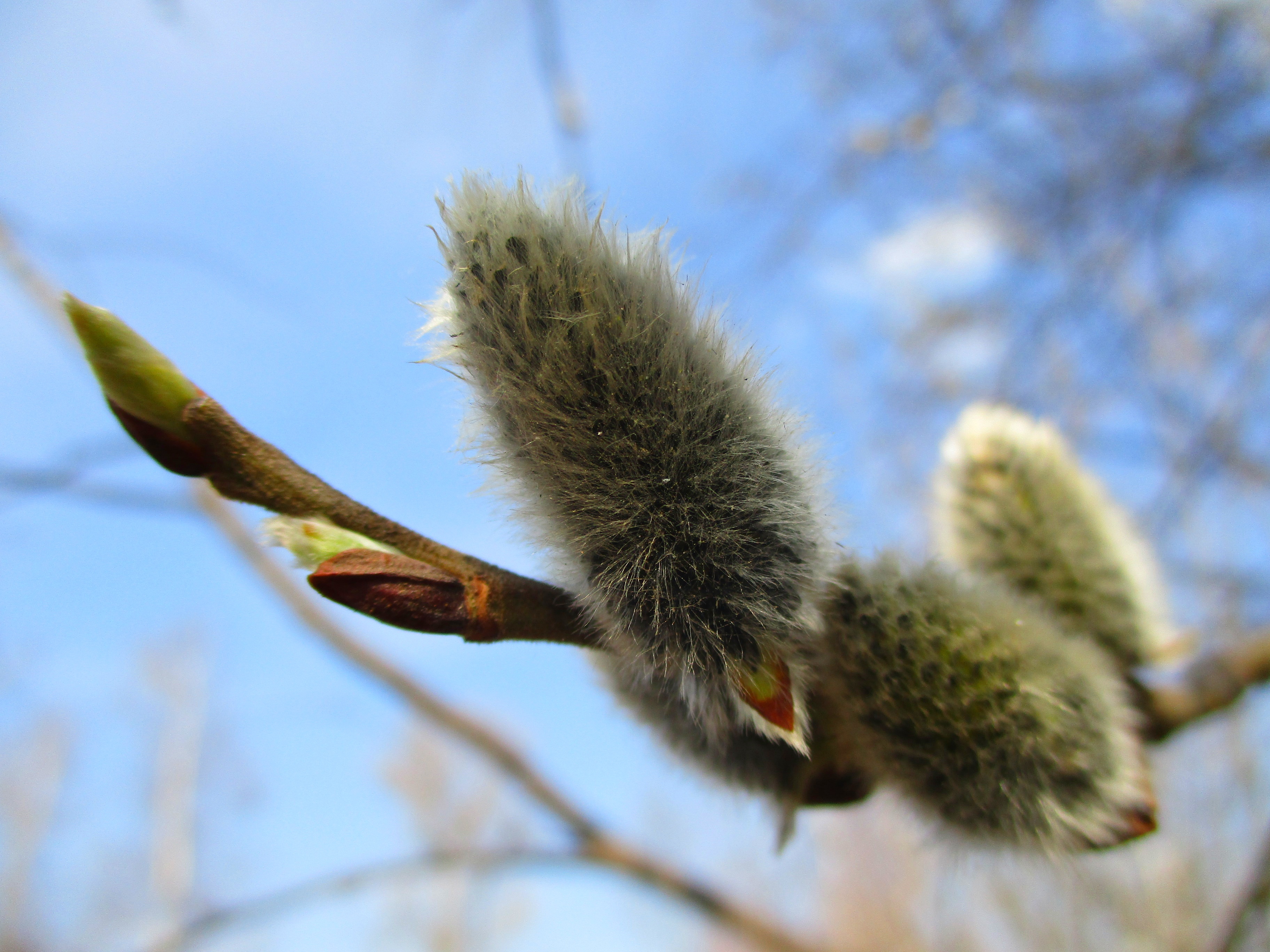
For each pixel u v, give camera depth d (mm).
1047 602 91
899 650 69
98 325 57
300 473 61
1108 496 98
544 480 59
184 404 59
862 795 75
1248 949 133
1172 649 94
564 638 63
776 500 60
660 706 74
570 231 57
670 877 190
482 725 192
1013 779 69
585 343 57
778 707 60
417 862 184
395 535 61
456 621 61
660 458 59
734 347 61
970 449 94
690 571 59
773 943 190
